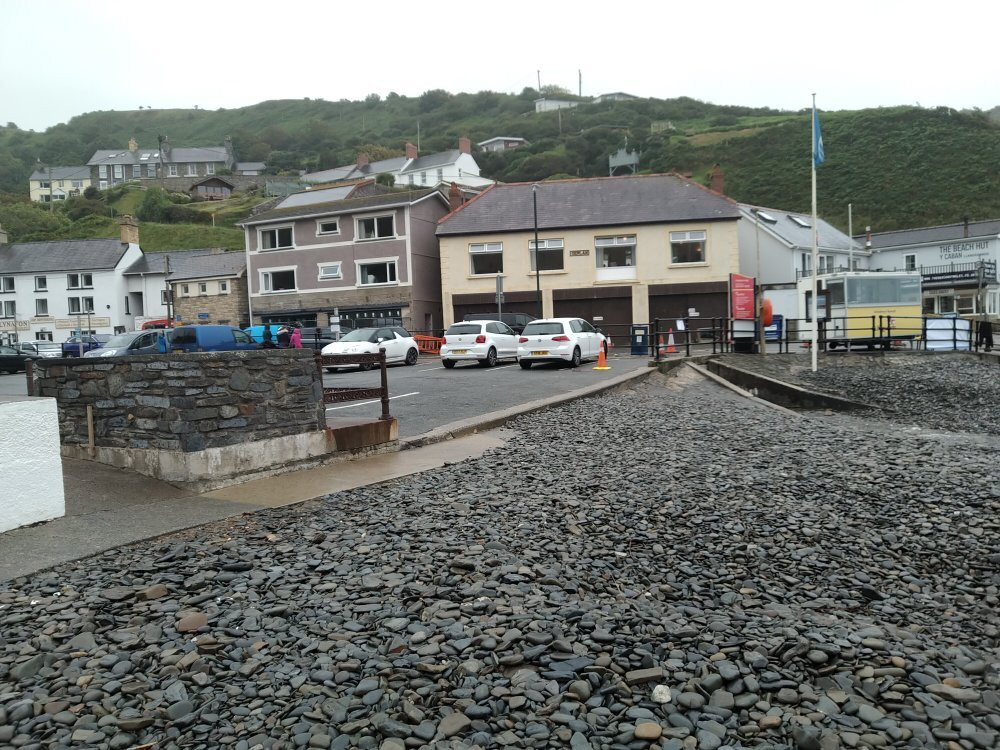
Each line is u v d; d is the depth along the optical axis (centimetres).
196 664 430
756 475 988
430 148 14000
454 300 4456
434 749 358
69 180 13625
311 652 453
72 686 406
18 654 441
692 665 445
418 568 593
